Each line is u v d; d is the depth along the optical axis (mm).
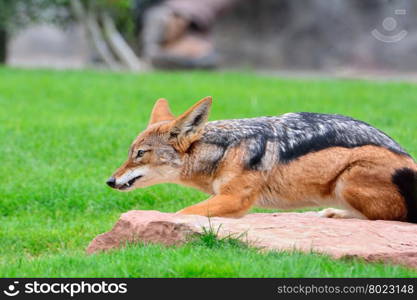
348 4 52125
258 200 10594
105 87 31031
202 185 10719
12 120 22625
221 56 50812
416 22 51938
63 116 23906
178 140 10570
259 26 51469
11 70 37250
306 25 51844
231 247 9398
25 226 13086
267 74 46469
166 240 9734
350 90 31578
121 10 46375
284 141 10539
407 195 10469
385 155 10438
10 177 16188
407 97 28984
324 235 9719
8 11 40500
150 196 14594
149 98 28312
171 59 44594
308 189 10500
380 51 52062
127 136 19703
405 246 9359
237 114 24391
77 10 43406
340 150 10453
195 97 28688
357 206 10492
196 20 46125
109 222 13258
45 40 69562
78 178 15938
